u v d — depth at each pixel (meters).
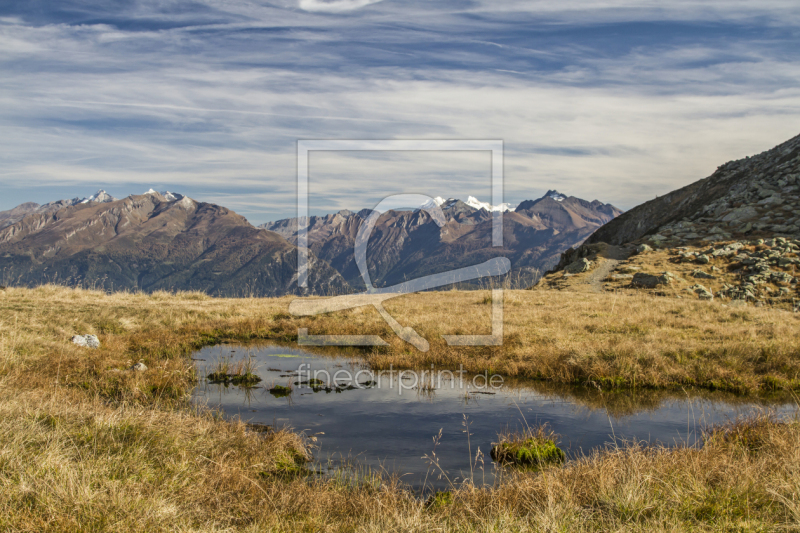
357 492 7.65
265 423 11.62
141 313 25.84
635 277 35.62
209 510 6.30
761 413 10.75
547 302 30.06
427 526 5.90
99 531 5.18
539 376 16.27
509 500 6.88
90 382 13.48
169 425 9.30
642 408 13.02
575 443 10.44
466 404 13.39
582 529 5.53
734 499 6.25
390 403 13.48
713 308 26.34
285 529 6.05
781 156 53.62
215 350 20.98
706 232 43.84
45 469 6.29
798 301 28.61
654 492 6.51
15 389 10.59
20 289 28.70
